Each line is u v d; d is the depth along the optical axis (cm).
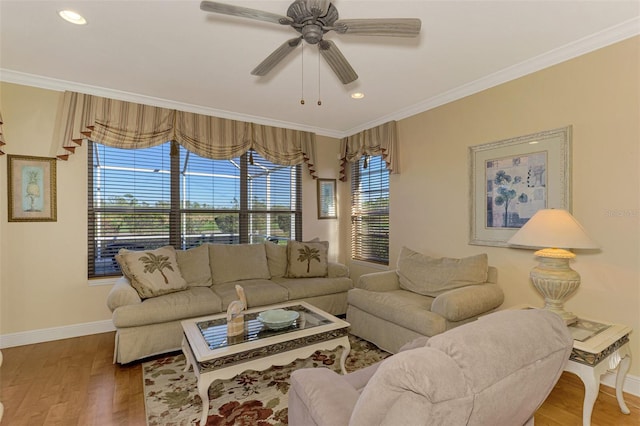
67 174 327
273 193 462
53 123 318
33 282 311
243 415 200
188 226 400
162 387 230
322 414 111
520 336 93
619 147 228
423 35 232
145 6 201
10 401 212
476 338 87
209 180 414
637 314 220
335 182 505
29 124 308
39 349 295
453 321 251
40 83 309
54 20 215
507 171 294
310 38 172
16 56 265
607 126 234
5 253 300
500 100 300
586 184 244
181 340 283
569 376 251
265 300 325
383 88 329
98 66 282
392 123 408
